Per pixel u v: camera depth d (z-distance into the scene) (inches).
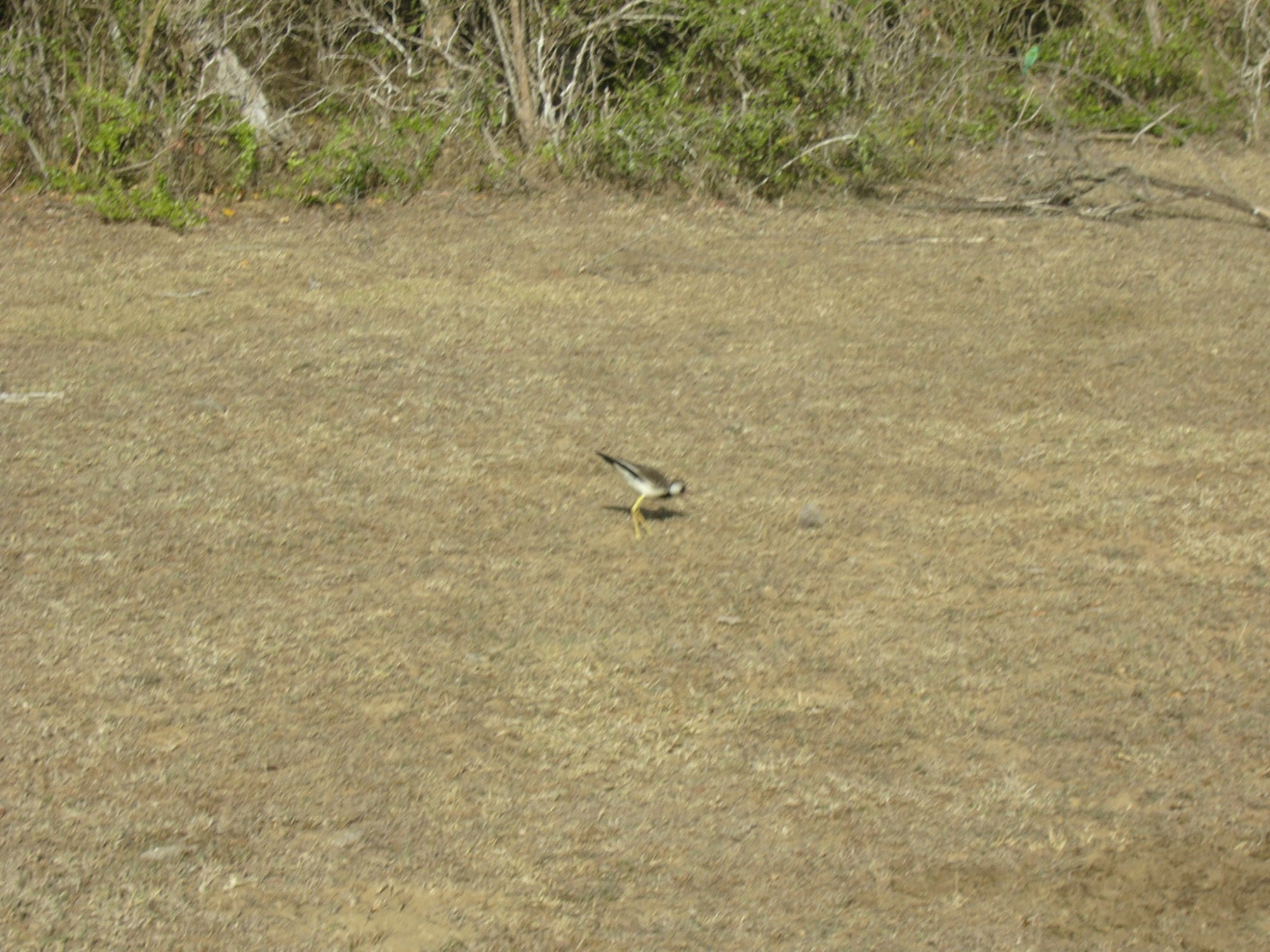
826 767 322.3
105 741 328.5
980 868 286.2
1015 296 791.1
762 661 372.2
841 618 398.9
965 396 609.3
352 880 280.5
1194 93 1411.2
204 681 357.4
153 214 931.3
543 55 1168.8
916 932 266.7
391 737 332.2
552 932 265.3
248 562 430.0
